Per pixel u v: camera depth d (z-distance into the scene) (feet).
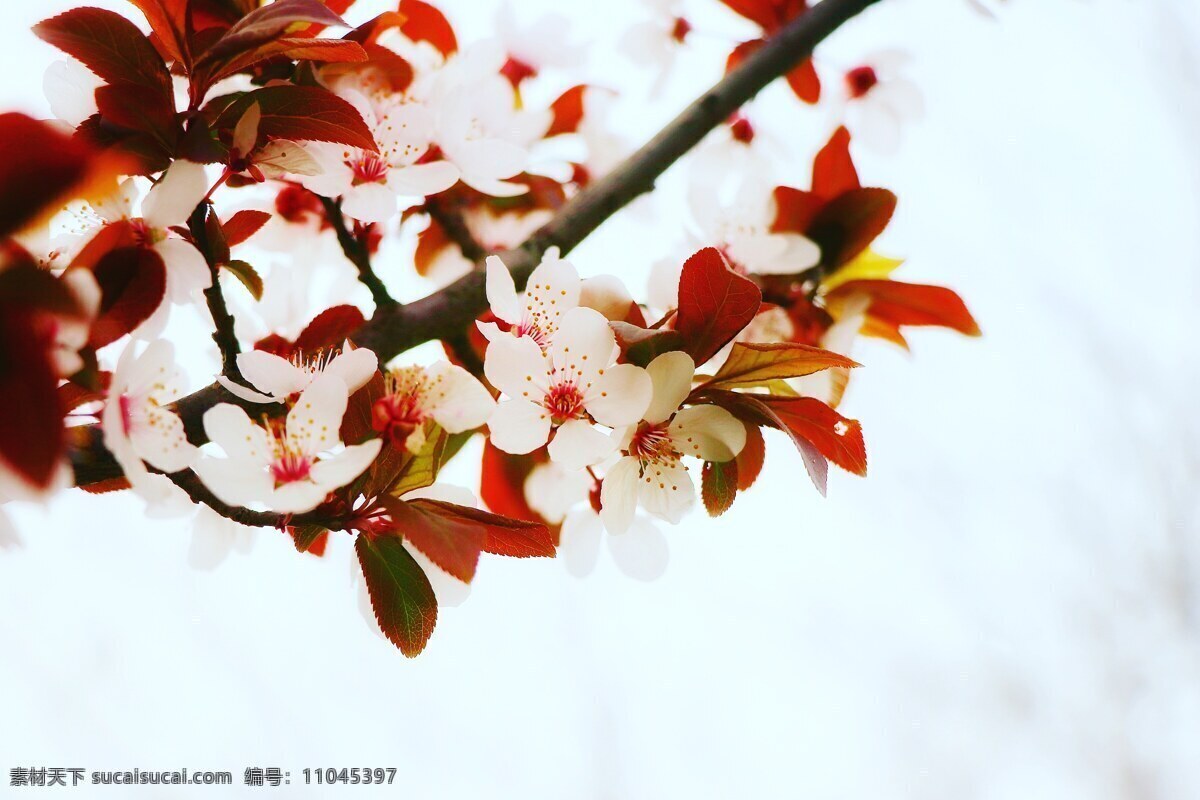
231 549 1.63
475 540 1.50
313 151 1.58
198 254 1.51
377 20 1.64
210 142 1.53
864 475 1.60
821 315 1.75
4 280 1.40
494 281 1.57
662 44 1.89
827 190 1.78
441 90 1.67
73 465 1.50
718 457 1.57
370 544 1.55
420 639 1.56
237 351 1.57
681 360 1.55
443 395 1.54
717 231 1.76
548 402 1.55
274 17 1.52
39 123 1.39
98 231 1.50
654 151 1.76
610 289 1.59
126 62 1.54
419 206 1.76
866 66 1.88
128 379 1.48
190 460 1.49
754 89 1.80
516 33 1.83
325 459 1.51
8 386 1.40
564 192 1.82
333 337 1.64
